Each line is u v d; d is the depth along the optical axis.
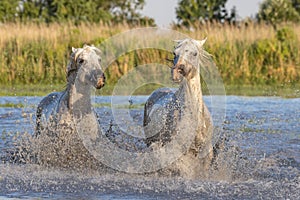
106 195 20.56
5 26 69.62
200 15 108.06
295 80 61.62
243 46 63.44
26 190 21.22
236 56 62.47
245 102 45.72
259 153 27.88
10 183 22.16
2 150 28.20
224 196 20.36
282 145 29.58
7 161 26.05
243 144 29.58
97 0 117.94
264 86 59.28
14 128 33.38
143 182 22.30
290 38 64.69
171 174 23.22
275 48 63.09
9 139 30.53
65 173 23.91
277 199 19.98
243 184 22.17
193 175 23.09
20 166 25.02
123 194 20.69
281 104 44.41
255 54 63.00
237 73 62.03
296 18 109.75
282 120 36.69
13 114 38.38
